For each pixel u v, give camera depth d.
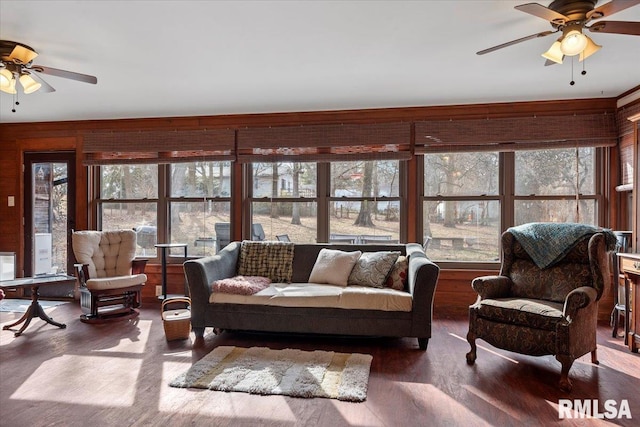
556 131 4.56
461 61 3.47
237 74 3.76
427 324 3.43
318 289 3.76
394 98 4.54
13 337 3.79
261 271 4.34
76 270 4.57
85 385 2.71
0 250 5.61
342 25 2.82
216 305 3.71
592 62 3.50
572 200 4.65
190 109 4.98
